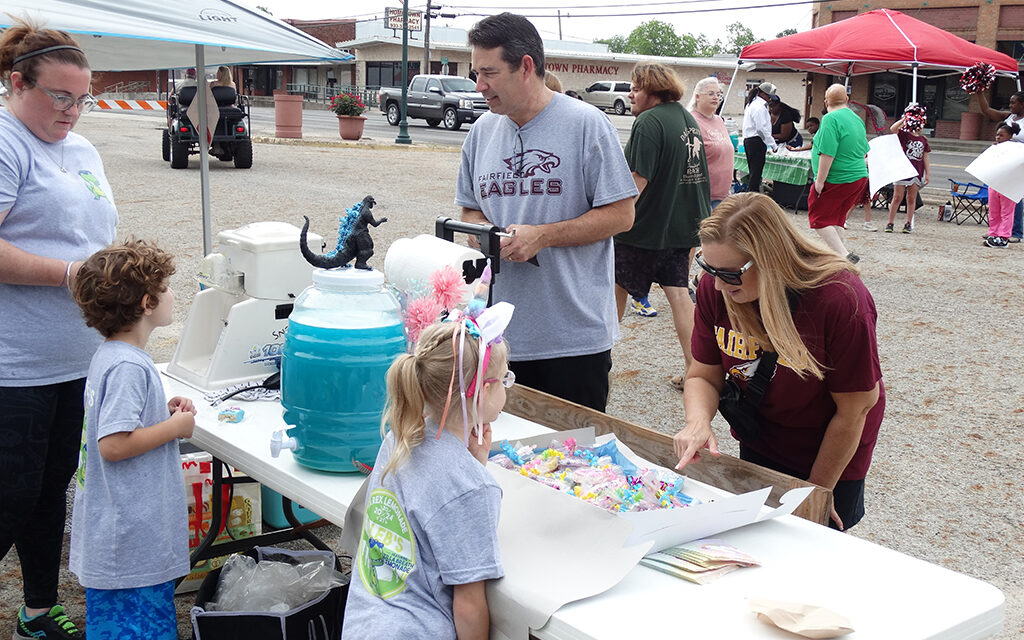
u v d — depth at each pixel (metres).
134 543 2.33
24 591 2.92
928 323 7.14
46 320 2.63
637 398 5.39
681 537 1.85
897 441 4.84
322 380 2.19
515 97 2.99
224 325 3.08
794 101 41.16
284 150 19.78
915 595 1.73
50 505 2.84
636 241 5.21
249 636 2.34
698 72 47.69
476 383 1.77
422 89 29.89
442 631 1.70
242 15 4.64
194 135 14.82
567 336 3.13
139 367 2.33
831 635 1.54
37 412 2.64
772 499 2.17
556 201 3.07
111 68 6.11
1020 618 3.19
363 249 2.44
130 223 9.98
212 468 3.02
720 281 2.20
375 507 1.80
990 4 28.64
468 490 1.72
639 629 1.57
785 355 2.15
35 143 2.60
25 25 2.59
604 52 52.47
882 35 12.23
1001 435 4.94
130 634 2.36
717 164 6.60
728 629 1.58
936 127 30.72
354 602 1.81
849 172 8.33
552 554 1.79
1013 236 11.05
